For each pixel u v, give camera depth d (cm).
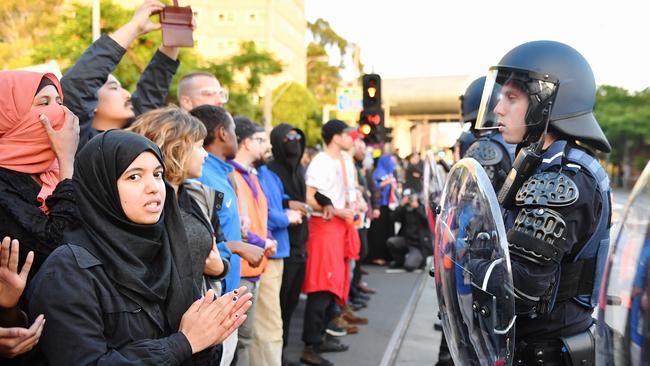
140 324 178
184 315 184
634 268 130
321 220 495
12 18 2736
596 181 203
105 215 180
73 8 1402
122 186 179
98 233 178
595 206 201
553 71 213
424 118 2962
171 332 187
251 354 392
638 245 130
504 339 179
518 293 195
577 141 221
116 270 175
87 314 168
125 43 329
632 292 129
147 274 182
